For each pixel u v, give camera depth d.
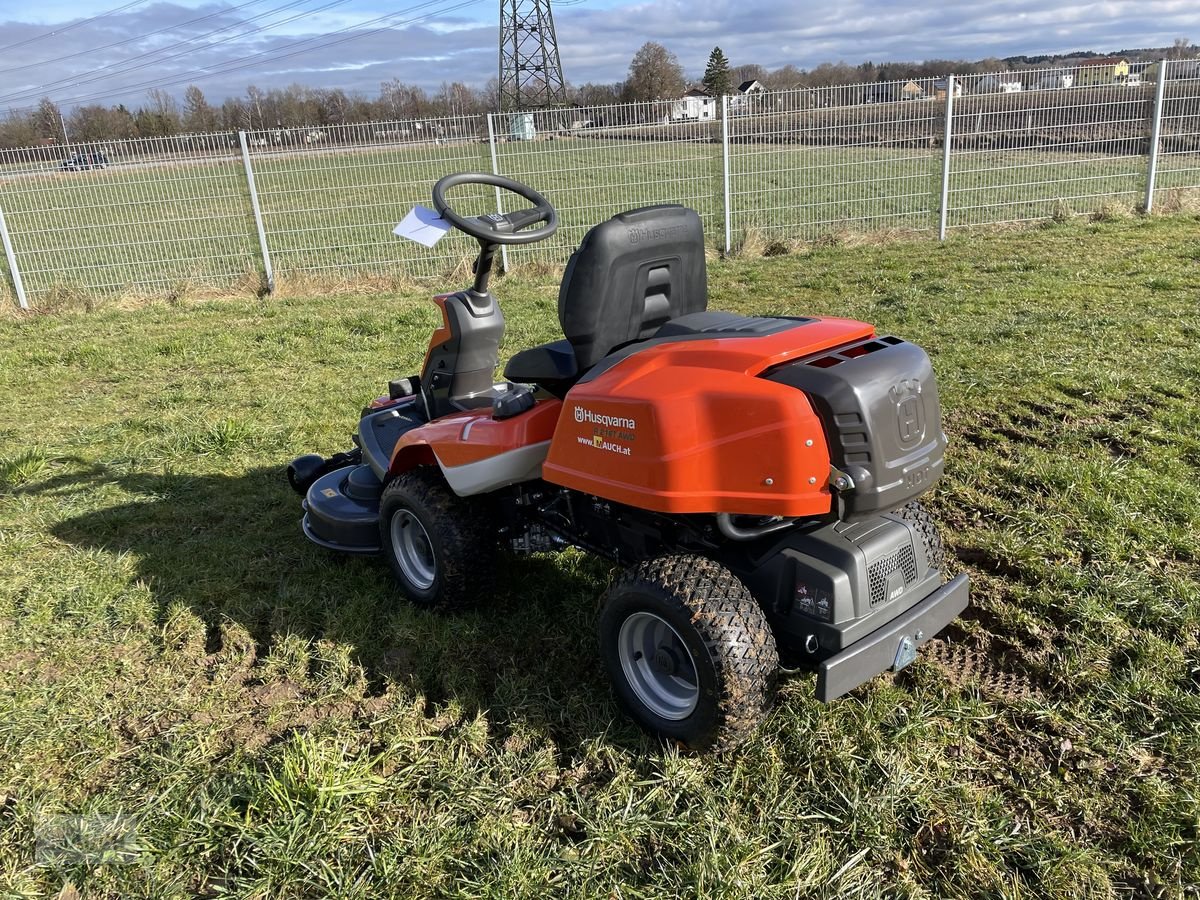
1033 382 6.00
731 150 12.02
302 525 4.51
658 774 2.81
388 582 4.09
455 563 3.52
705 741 2.76
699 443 2.59
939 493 4.59
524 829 2.64
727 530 2.70
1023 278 9.01
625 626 2.93
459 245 12.77
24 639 3.78
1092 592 3.62
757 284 9.91
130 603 4.02
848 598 2.65
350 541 4.07
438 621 3.71
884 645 2.72
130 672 3.53
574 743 3.01
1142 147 12.05
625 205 13.01
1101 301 7.87
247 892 2.45
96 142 11.36
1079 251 10.12
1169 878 2.37
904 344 2.77
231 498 5.18
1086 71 11.76
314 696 3.33
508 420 3.25
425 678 3.40
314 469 4.82
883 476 2.53
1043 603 3.58
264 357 8.22
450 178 3.54
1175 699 2.98
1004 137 11.91
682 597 2.67
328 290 11.29
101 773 2.97
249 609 3.94
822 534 2.77
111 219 12.40
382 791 2.80
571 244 12.30
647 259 3.04
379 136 11.80
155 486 5.38
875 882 2.40
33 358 8.48
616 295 2.98
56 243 12.48
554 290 10.48
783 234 12.22
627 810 2.65
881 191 13.26
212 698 3.34
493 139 11.80
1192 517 4.10
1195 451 4.80
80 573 4.32
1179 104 11.78
